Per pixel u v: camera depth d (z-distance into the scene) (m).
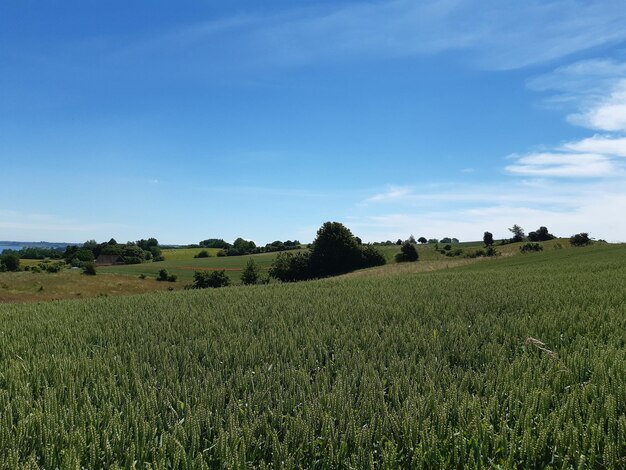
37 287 71.94
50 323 13.46
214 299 18.88
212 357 8.25
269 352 8.59
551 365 6.89
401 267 72.88
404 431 4.86
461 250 102.88
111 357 8.36
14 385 6.79
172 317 13.70
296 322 12.29
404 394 6.07
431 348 8.37
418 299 15.57
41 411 5.45
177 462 4.34
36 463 4.24
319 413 5.32
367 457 4.40
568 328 9.83
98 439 4.75
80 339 10.62
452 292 17.27
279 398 5.92
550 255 63.69
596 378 6.29
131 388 6.68
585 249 66.06
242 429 4.93
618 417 5.30
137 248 130.50
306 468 4.53
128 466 4.38
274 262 90.56
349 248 87.12
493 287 18.67
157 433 5.25
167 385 6.64
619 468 4.38
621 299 14.00
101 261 124.44
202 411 5.28
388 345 8.75
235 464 4.32
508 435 4.94
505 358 7.51
